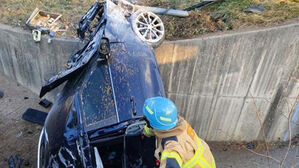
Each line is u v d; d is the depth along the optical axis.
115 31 4.47
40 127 6.98
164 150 2.36
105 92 3.69
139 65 3.94
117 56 4.00
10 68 8.38
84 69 4.27
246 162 6.50
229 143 7.06
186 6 7.07
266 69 5.86
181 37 5.99
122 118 3.40
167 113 2.43
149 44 4.68
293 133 6.97
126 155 3.57
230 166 6.40
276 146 6.94
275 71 5.89
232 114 6.57
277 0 6.61
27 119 7.12
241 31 5.62
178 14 6.19
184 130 2.49
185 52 5.79
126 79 3.72
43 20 7.55
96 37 4.68
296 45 5.54
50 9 7.96
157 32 4.93
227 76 5.98
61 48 6.89
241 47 5.61
